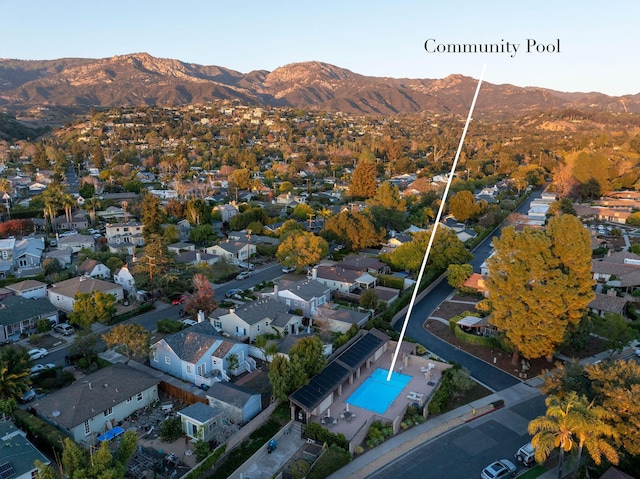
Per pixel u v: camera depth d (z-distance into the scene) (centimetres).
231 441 3850
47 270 7906
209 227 10781
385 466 3750
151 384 4469
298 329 6178
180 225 11469
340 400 4659
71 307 6744
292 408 4284
